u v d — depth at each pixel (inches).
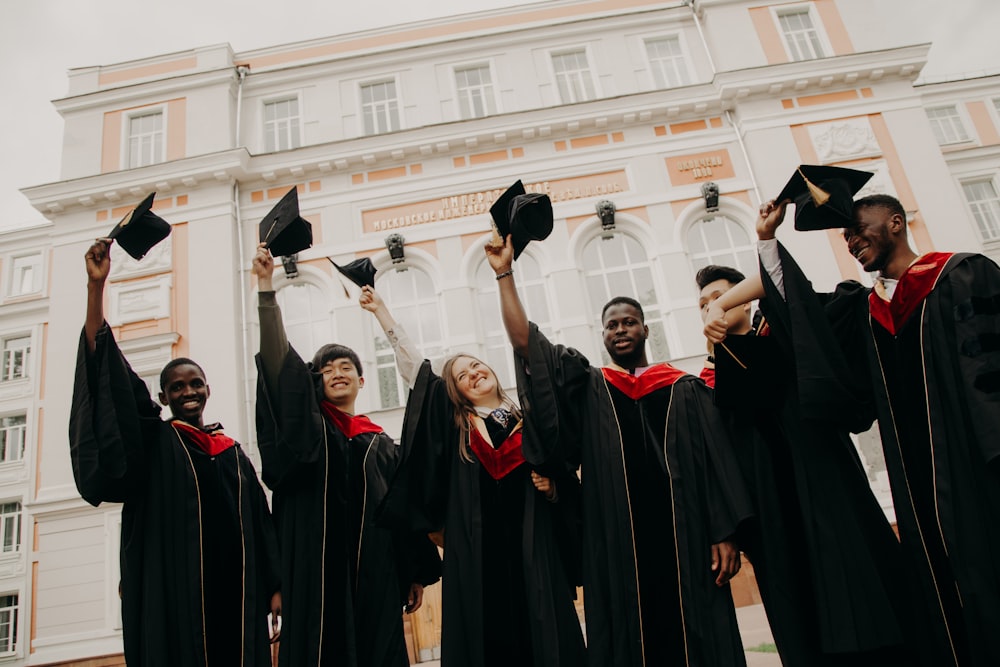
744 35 593.3
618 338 144.3
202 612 125.8
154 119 589.3
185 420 149.4
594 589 123.6
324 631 128.5
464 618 125.3
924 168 537.0
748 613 382.9
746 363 123.8
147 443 135.5
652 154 557.6
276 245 143.6
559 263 524.1
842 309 126.1
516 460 135.3
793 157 541.6
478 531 130.3
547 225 130.3
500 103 590.2
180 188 546.6
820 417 111.3
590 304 523.2
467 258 527.5
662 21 613.0
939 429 105.7
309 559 133.6
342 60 601.9
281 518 138.8
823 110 558.9
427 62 607.5
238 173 546.0
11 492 727.1
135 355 499.5
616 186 549.0
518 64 604.1
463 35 613.0
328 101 593.9
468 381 145.5
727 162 553.3
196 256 525.0
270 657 132.2
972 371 101.3
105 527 472.4
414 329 518.6
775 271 124.1
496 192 550.0
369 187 555.2
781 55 586.9
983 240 822.5
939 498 103.0
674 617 119.5
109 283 526.3
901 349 114.3
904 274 116.3
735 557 122.4
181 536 130.1
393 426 476.1
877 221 120.6
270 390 136.0
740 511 119.0
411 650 417.1
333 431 150.1
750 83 554.9
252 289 527.2
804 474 118.5
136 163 572.4
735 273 148.9
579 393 137.9
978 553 97.3
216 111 576.4
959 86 919.7
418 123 586.6
